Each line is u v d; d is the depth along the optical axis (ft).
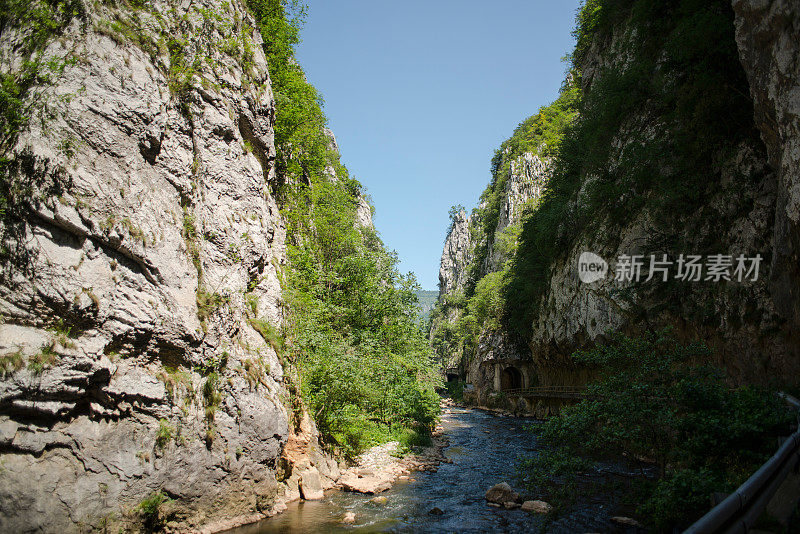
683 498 28.50
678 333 60.80
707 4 61.05
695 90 58.49
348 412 58.39
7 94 27.50
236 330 40.14
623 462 57.31
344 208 118.73
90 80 31.19
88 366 27.50
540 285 126.52
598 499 42.88
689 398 34.35
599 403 37.52
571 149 125.08
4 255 25.68
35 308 26.22
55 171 28.04
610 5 117.80
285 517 38.75
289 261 60.34
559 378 122.93
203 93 42.29
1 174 26.30
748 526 16.37
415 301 97.45
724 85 54.08
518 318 147.33
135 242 31.83
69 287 27.55
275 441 39.91
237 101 46.39
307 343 54.70
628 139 84.43
